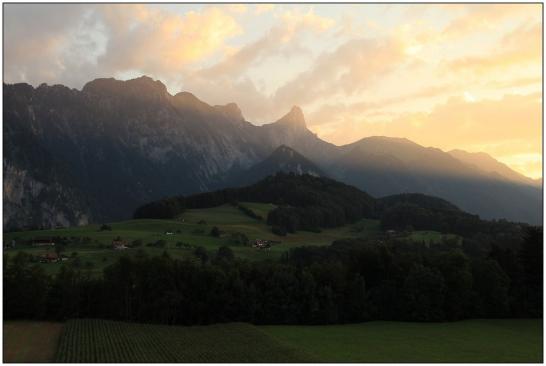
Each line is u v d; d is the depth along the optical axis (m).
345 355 77.00
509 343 90.38
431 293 115.12
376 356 77.06
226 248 184.62
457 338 94.38
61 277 102.31
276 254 199.38
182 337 84.62
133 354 69.94
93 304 104.00
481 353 81.56
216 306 106.69
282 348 77.31
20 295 97.38
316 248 194.00
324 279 116.25
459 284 117.31
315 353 77.69
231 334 88.38
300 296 112.00
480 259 125.88
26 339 79.06
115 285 104.62
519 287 122.56
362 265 125.25
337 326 108.25
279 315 110.25
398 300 117.12
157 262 107.38
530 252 123.31
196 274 108.12
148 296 105.00
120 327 92.06
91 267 152.62
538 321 115.31
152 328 93.12
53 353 69.94
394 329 104.00
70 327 89.38
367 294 118.25
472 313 118.56
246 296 108.38
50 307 99.31
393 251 135.25
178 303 104.00
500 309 119.06
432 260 124.31
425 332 100.69
